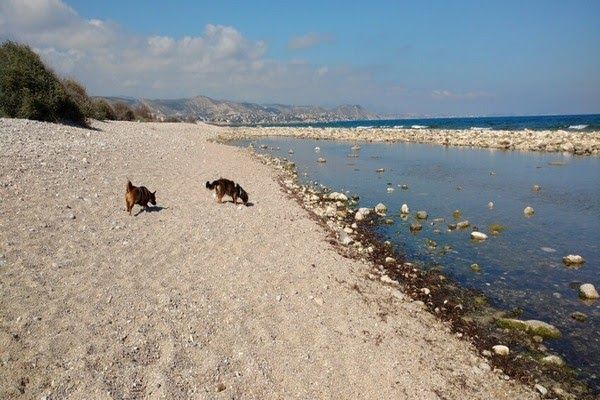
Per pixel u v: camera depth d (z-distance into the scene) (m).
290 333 6.44
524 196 18.08
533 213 15.38
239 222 11.37
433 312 8.17
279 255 9.45
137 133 30.09
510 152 33.12
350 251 10.89
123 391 4.69
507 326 7.83
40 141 17.09
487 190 19.28
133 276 7.17
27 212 9.04
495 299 8.90
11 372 4.55
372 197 17.84
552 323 8.02
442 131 49.75
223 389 5.07
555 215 15.16
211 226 10.59
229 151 28.70
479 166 26.42
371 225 13.73
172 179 15.30
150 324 5.89
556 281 9.80
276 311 6.98
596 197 17.80
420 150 35.69
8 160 12.66
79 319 5.65
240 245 9.61
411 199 17.52
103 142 20.17
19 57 24.95
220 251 9.06
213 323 6.27
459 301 8.75
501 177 22.50
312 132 57.22
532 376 6.49
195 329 6.03
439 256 11.20
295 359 5.88
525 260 11.01
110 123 35.72
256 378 5.37
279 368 5.64
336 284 8.49
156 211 11.15
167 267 7.81
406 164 27.39
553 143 34.41
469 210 15.83
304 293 7.81
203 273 7.84
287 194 16.64
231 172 19.31
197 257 8.53
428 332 7.33
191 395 4.88
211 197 13.75
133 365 5.08
